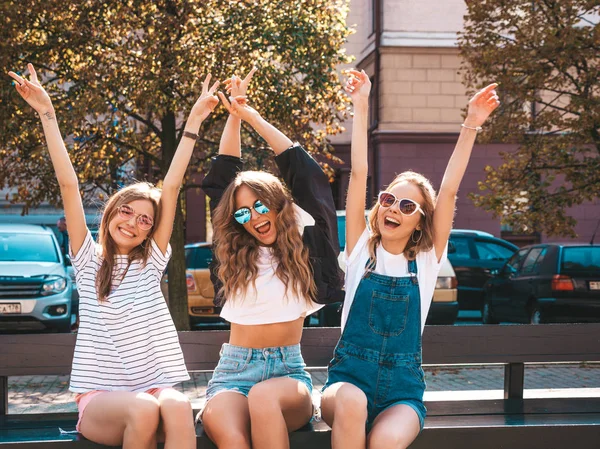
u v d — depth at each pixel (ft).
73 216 13.11
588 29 41.24
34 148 36.50
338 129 41.19
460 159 13.21
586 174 42.11
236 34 35.50
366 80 13.62
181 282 37.01
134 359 12.73
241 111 13.89
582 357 16.35
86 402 12.30
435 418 14.23
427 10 70.79
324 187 13.65
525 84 42.80
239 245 13.01
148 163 44.45
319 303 13.20
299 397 12.16
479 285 47.47
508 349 16.17
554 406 15.29
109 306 12.84
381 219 13.11
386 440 11.35
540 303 37.83
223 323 39.40
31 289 35.24
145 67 33.53
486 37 44.11
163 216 13.38
